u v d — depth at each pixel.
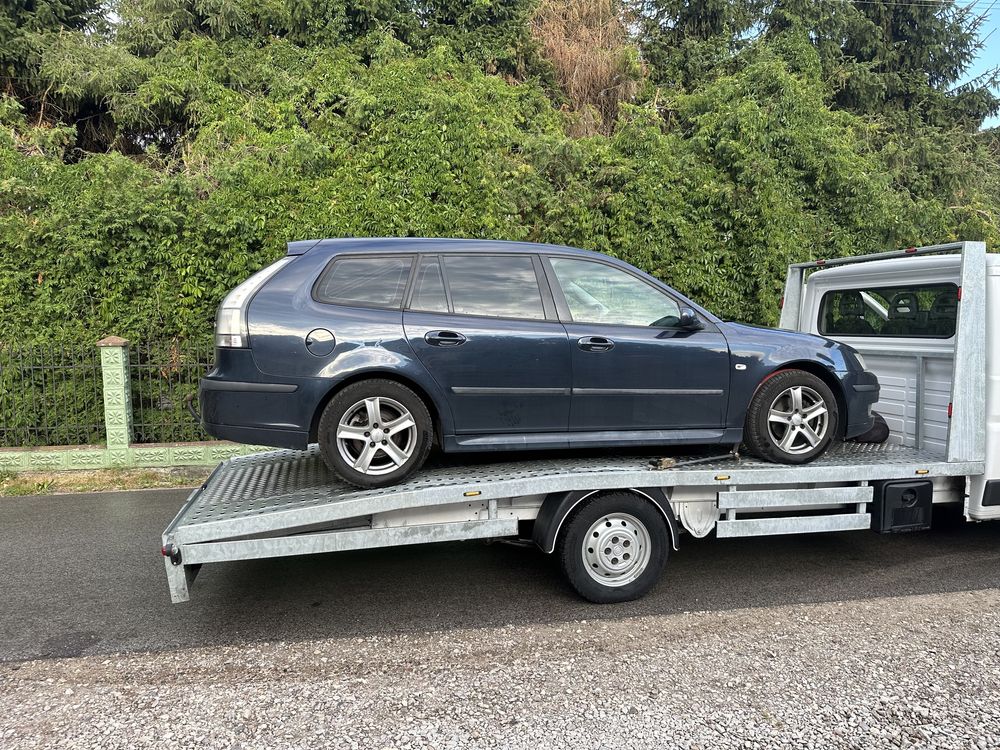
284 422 4.04
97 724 3.04
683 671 3.44
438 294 4.33
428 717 3.05
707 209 10.26
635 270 4.70
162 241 8.66
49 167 8.84
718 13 17.70
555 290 4.51
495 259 4.48
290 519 3.81
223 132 10.98
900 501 4.64
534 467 4.42
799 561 5.11
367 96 10.11
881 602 4.31
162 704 3.19
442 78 11.74
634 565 4.36
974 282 4.71
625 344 4.44
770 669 3.45
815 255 10.58
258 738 2.92
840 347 4.94
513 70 15.51
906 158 14.76
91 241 8.34
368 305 4.21
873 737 2.88
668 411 4.54
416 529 4.06
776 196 10.34
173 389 8.71
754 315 10.28
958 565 5.01
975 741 2.85
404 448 4.17
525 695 3.23
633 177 10.10
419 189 9.36
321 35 14.09
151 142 13.46
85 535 5.93
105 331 8.63
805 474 4.49
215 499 4.20
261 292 4.12
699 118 11.33
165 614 4.24
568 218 9.88
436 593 4.54
